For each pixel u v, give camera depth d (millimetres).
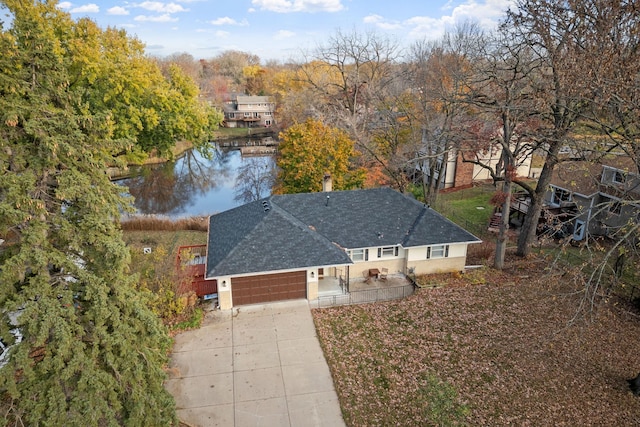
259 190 42375
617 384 15914
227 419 14578
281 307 21328
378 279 24219
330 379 16438
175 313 20250
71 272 11023
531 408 14875
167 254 25578
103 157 11977
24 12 25562
